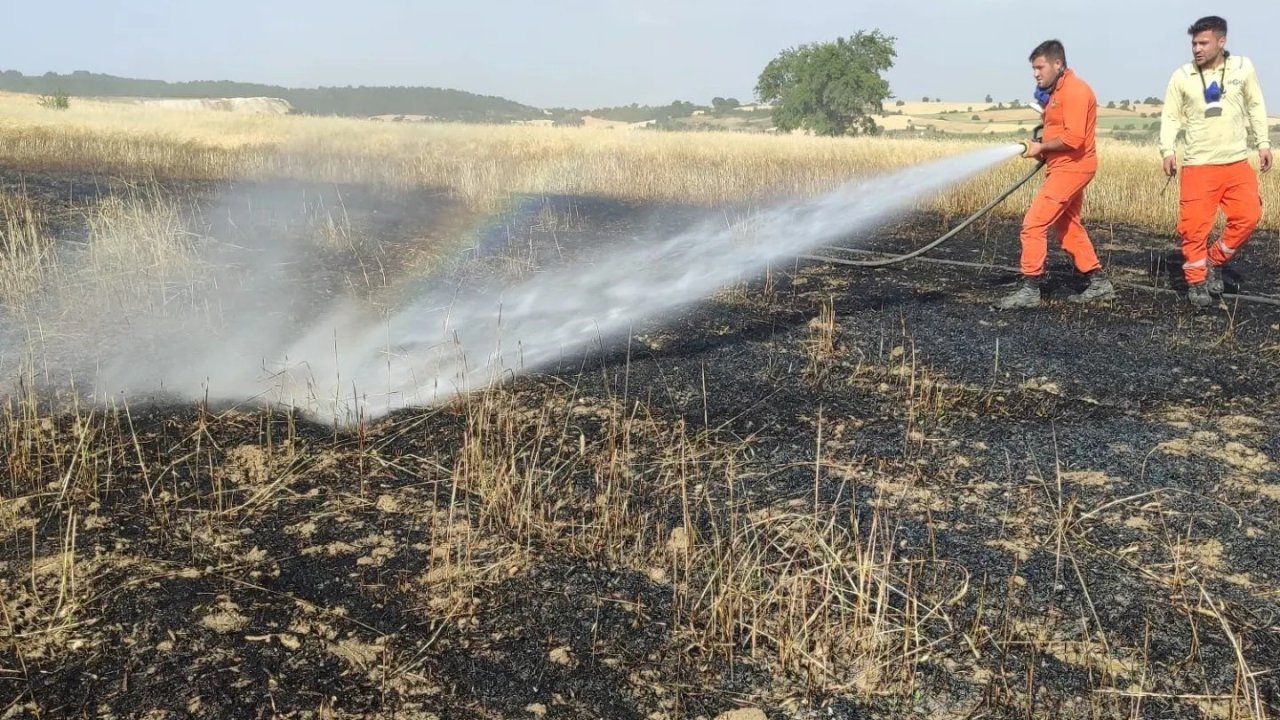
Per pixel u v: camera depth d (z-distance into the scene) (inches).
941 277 290.7
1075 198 241.4
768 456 150.2
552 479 142.1
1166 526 123.0
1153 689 90.9
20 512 128.6
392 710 89.2
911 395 174.4
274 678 93.4
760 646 99.8
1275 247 345.1
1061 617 103.3
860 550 115.3
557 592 110.5
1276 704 88.0
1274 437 152.0
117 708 88.4
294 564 116.5
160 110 1366.9
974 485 137.2
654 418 168.2
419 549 120.6
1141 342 208.4
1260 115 234.2
